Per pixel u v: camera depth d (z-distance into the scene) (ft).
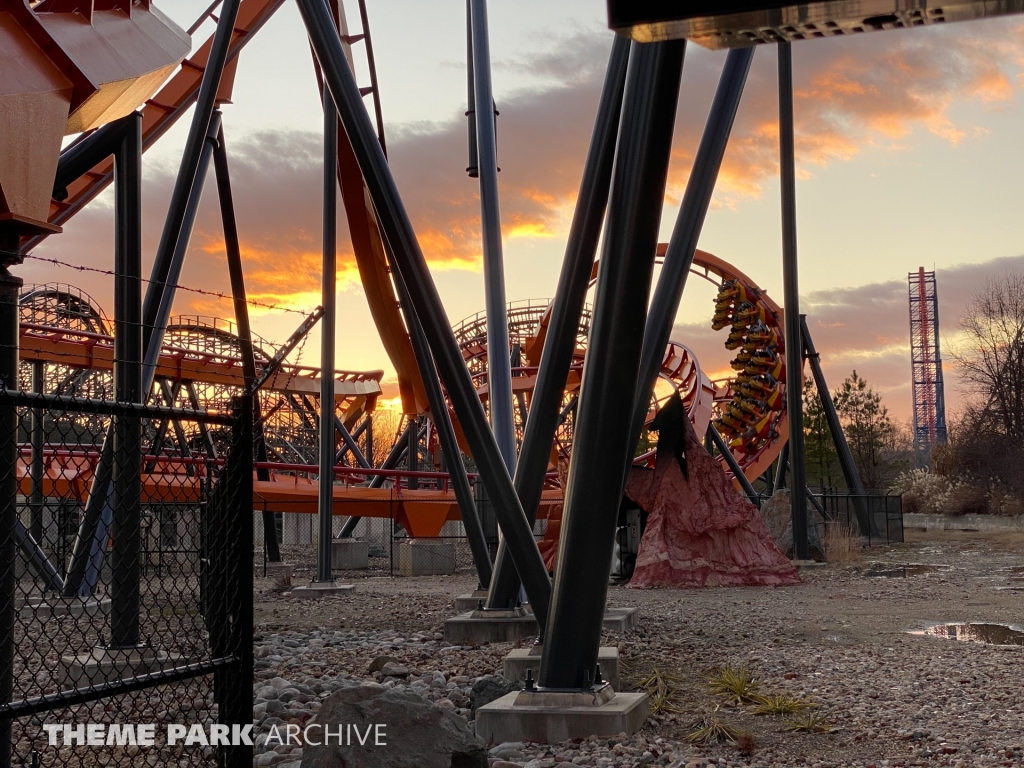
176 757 19.53
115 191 34.68
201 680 26.25
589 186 27.78
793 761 20.38
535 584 28.45
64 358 96.94
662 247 127.54
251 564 15.64
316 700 26.43
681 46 17.85
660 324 26.50
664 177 19.74
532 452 32.07
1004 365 175.83
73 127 30.86
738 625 42.57
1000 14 6.11
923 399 497.05
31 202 25.46
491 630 38.22
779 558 64.64
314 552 110.11
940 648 35.37
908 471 196.65
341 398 171.42
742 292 118.62
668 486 66.49
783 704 25.04
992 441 169.89
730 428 118.11
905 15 6.25
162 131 81.97
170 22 39.32
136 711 23.65
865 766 19.86
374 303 106.22
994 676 29.40
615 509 22.71
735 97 27.27
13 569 14.65
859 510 104.78
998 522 136.26
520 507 28.55
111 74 31.09
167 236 41.19
